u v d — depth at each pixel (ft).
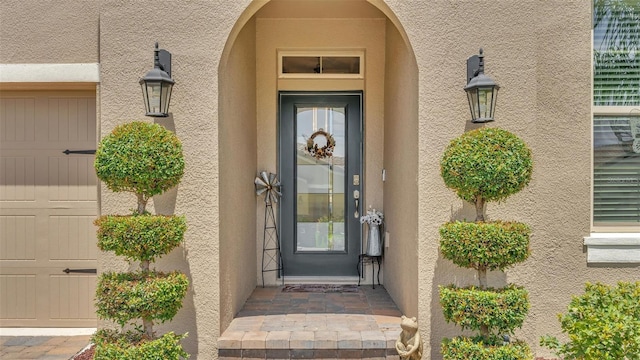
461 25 12.14
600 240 12.26
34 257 14.35
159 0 12.32
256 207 17.74
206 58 12.26
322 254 18.35
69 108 14.35
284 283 18.06
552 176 12.36
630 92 13.06
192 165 12.19
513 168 10.09
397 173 14.96
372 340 11.59
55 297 14.35
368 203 17.85
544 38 12.27
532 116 12.19
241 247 14.80
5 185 14.38
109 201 12.43
